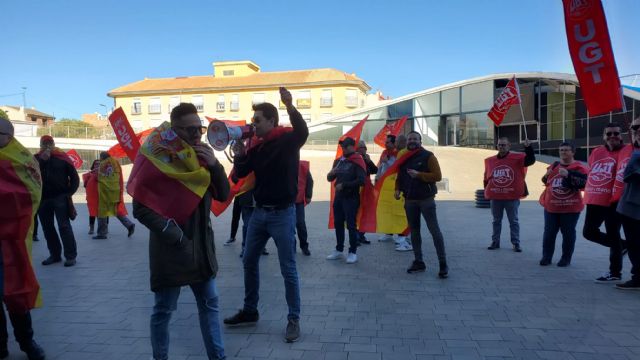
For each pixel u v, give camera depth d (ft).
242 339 13.42
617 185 18.17
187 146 10.22
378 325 14.47
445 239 29.22
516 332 13.80
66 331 14.34
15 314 11.96
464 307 16.10
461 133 123.24
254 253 14.02
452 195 68.85
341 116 138.92
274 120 13.42
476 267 21.74
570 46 17.43
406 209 20.59
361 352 12.52
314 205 53.42
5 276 11.87
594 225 19.15
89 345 13.26
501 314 15.35
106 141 136.67
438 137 127.03
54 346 13.21
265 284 19.06
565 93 106.32
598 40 16.92
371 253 25.34
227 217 42.63
